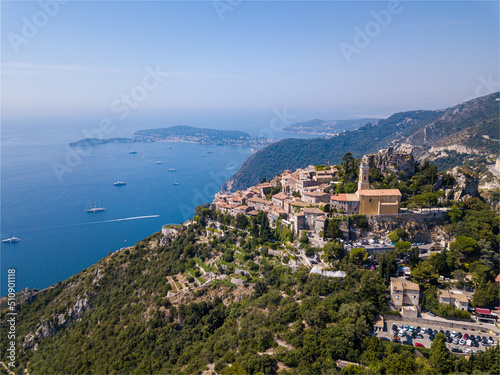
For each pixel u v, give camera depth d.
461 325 129.12
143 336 174.50
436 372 106.06
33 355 199.38
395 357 112.44
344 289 149.88
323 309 134.62
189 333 166.88
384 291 142.62
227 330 155.62
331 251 172.88
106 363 165.38
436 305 137.25
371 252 169.25
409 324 132.25
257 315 150.25
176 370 142.38
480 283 144.12
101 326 196.12
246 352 131.00
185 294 191.00
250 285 185.38
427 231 184.12
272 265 191.88
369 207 190.00
